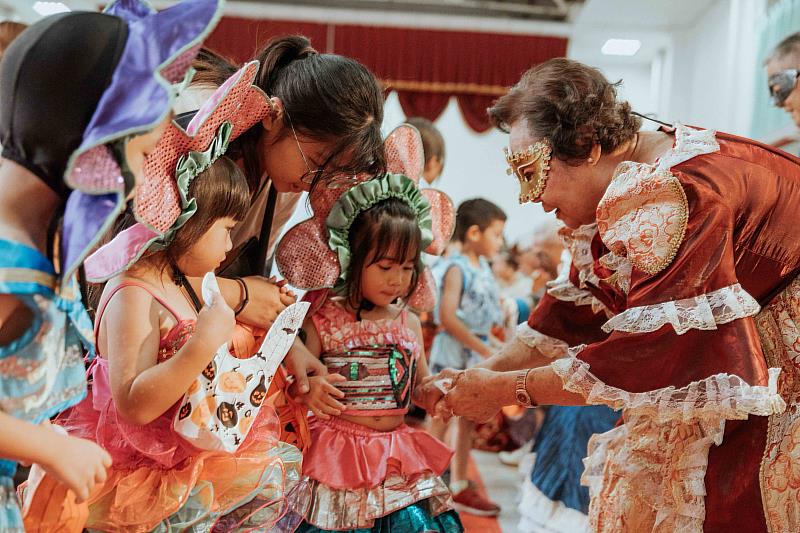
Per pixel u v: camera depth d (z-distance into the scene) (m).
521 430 4.16
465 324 3.45
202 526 1.22
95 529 1.18
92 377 1.30
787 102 2.48
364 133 1.45
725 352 1.20
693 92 6.35
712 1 5.85
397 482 1.58
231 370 1.27
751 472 1.31
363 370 1.67
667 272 1.25
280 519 1.39
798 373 1.32
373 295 1.69
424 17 6.61
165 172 1.20
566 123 1.38
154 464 1.23
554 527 2.61
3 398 0.93
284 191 1.56
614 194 1.29
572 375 1.31
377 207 1.65
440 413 1.65
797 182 1.34
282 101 1.43
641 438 1.47
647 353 1.25
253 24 6.47
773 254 1.30
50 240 0.97
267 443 1.38
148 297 1.24
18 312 0.93
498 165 7.54
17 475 1.38
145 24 0.97
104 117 0.90
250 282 1.51
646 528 1.44
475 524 3.00
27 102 0.92
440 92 6.73
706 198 1.24
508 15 7.02
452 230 1.87
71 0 5.77
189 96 1.39
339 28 6.60
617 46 6.83
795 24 4.04
